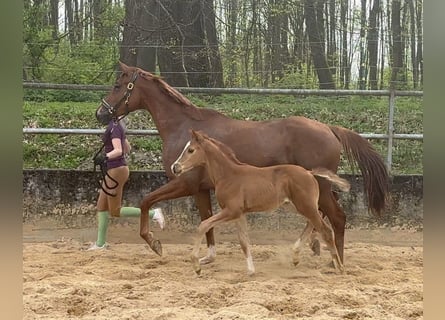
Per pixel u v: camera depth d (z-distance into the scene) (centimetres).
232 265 669
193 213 855
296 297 497
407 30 1375
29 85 891
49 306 466
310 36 1400
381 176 679
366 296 506
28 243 798
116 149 689
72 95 1244
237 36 1384
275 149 666
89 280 562
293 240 851
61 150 1035
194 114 699
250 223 858
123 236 848
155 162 1012
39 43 1191
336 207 659
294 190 598
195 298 498
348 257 723
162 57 1298
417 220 863
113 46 1324
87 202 863
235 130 679
